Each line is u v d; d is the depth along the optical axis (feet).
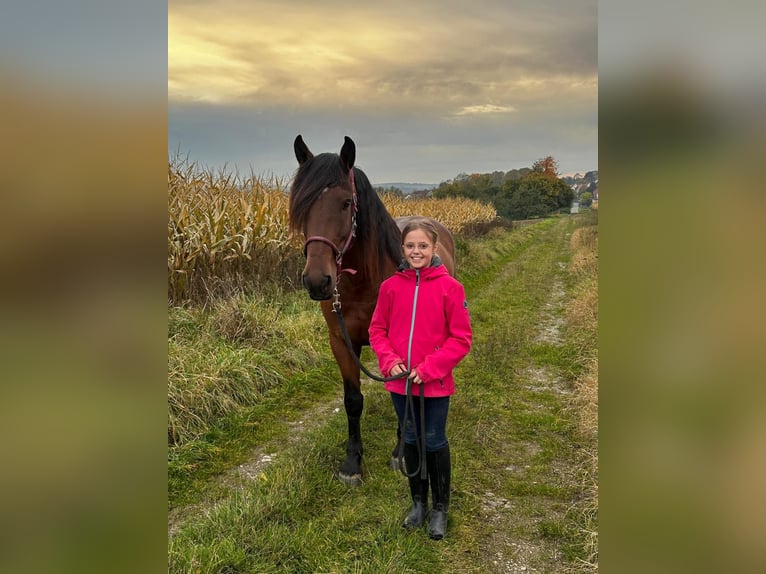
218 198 18.79
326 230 7.54
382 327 7.63
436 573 6.86
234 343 14.28
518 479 9.23
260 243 20.08
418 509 7.79
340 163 7.97
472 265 34.24
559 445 10.50
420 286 7.21
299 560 7.06
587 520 7.68
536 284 30.66
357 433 9.38
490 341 17.39
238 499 8.15
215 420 11.32
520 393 13.51
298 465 9.14
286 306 18.78
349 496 8.56
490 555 7.26
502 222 81.10
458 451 10.00
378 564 6.80
